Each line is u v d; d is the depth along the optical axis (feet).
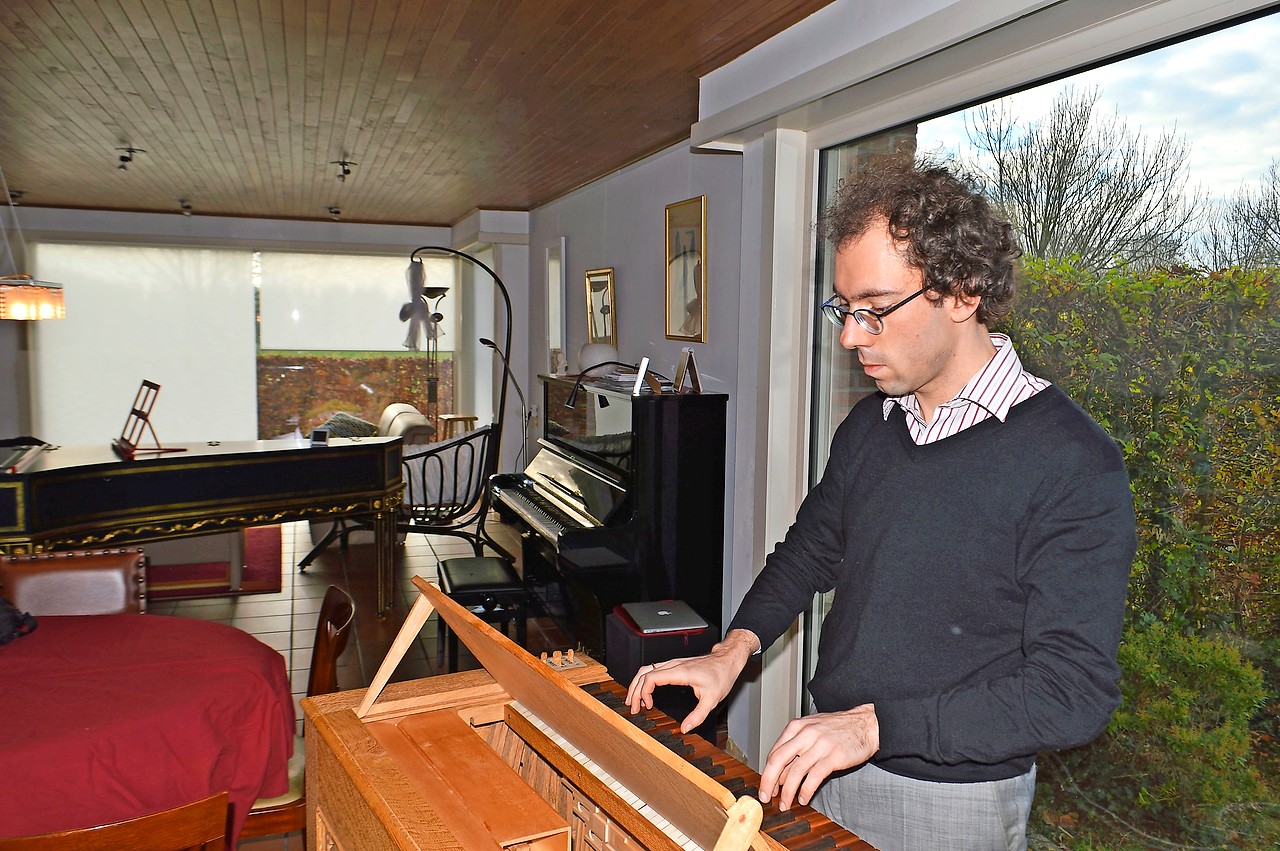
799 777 3.41
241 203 22.90
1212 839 5.44
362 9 8.45
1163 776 5.74
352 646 14.34
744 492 10.92
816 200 9.39
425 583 4.73
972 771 4.08
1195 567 5.53
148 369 26.68
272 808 7.03
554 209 21.25
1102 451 3.83
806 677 9.80
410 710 4.89
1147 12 5.64
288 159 16.55
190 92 11.71
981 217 3.91
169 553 16.90
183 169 17.78
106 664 7.12
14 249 23.95
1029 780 4.22
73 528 13.05
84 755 5.90
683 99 11.51
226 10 8.56
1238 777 5.28
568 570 11.12
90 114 13.02
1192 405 5.53
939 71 7.10
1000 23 5.83
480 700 5.07
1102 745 6.14
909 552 4.20
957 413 4.20
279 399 28.12
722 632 11.95
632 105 11.80
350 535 21.42
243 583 17.54
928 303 3.85
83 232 24.38
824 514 4.99
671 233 13.64
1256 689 5.17
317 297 28.19
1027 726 3.50
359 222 26.86
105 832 4.29
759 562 10.10
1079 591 3.64
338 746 4.41
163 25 9.03
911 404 4.43
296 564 19.15
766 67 9.14
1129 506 3.76
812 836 3.18
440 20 8.71
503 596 12.32
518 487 15.46
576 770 4.01
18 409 25.12
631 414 11.53
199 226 25.50
